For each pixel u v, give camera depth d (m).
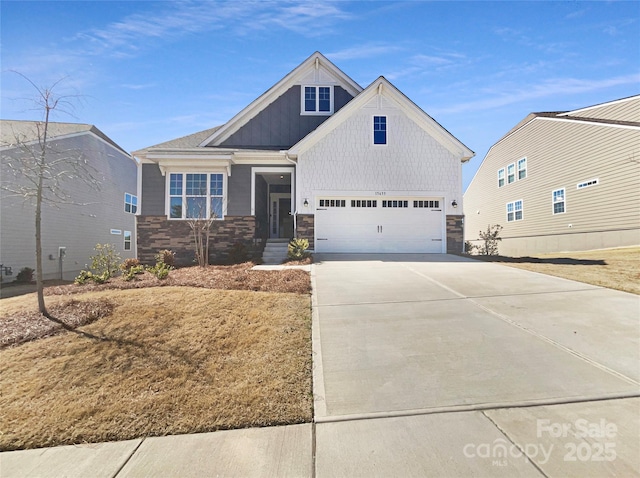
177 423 2.87
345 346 4.25
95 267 8.62
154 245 12.99
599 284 6.92
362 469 2.29
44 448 2.65
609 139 15.53
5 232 13.45
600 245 15.95
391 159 13.31
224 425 2.83
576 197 17.33
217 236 13.15
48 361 3.88
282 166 13.55
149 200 13.02
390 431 2.68
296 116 15.02
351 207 13.30
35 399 3.24
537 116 20.25
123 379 3.53
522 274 8.31
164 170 13.04
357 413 2.93
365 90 13.18
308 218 13.13
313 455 2.45
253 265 10.83
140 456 2.52
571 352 3.91
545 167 19.58
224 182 13.20
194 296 6.12
